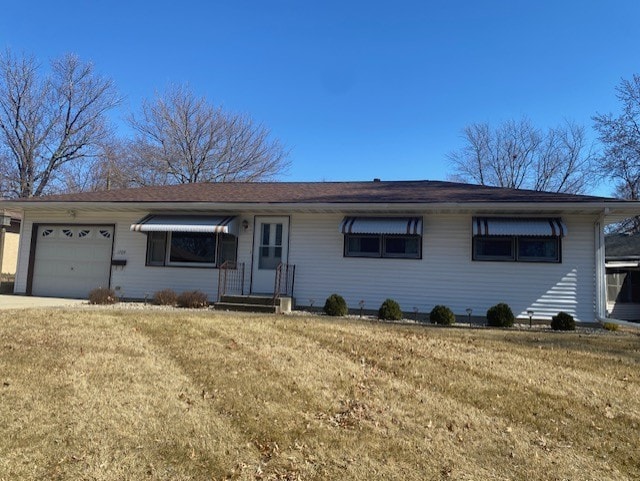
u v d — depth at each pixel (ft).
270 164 114.32
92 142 114.32
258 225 48.39
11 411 15.24
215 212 48.39
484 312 43.09
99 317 31.07
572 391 19.15
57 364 20.06
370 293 45.29
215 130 109.50
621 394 18.97
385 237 45.80
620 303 71.05
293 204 44.14
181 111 107.96
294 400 17.25
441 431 15.19
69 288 51.60
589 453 14.02
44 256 52.60
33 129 109.19
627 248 80.74
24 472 11.88
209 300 48.42
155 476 12.00
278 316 36.47
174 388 17.99
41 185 111.04
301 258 47.14
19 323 28.17
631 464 13.41
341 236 46.60
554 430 15.52
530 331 34.71
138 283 49.90
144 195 51.39
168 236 49.85
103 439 13.70
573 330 37.65
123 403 16.28
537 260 42.68
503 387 19.38
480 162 128.88
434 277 44.29
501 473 12.75
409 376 20.58
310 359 22.67
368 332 29.73
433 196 44.21
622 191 99.50
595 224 41.96
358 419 15.88
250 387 18.35
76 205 48.57
